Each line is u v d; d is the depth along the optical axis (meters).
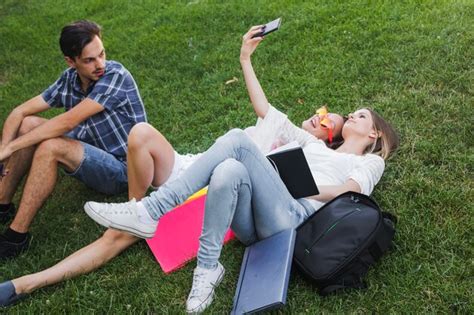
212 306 2.78
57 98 3.69
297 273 2.90
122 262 3.16
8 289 2.87
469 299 2.64
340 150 3.45
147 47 5.84
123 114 3.56
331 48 5.01
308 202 3.09
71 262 3.05
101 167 3.49
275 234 2.94
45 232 3.53
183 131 4.45
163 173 3.27
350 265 2.73
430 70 4.40
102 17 6.92
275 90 4.68
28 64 6.12
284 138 3.48
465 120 3.86
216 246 2.77
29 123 3.60
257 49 5.24
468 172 3.46
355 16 5.41
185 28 6.05
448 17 5.02
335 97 4.44
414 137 3.83
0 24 7.23
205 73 5.14
